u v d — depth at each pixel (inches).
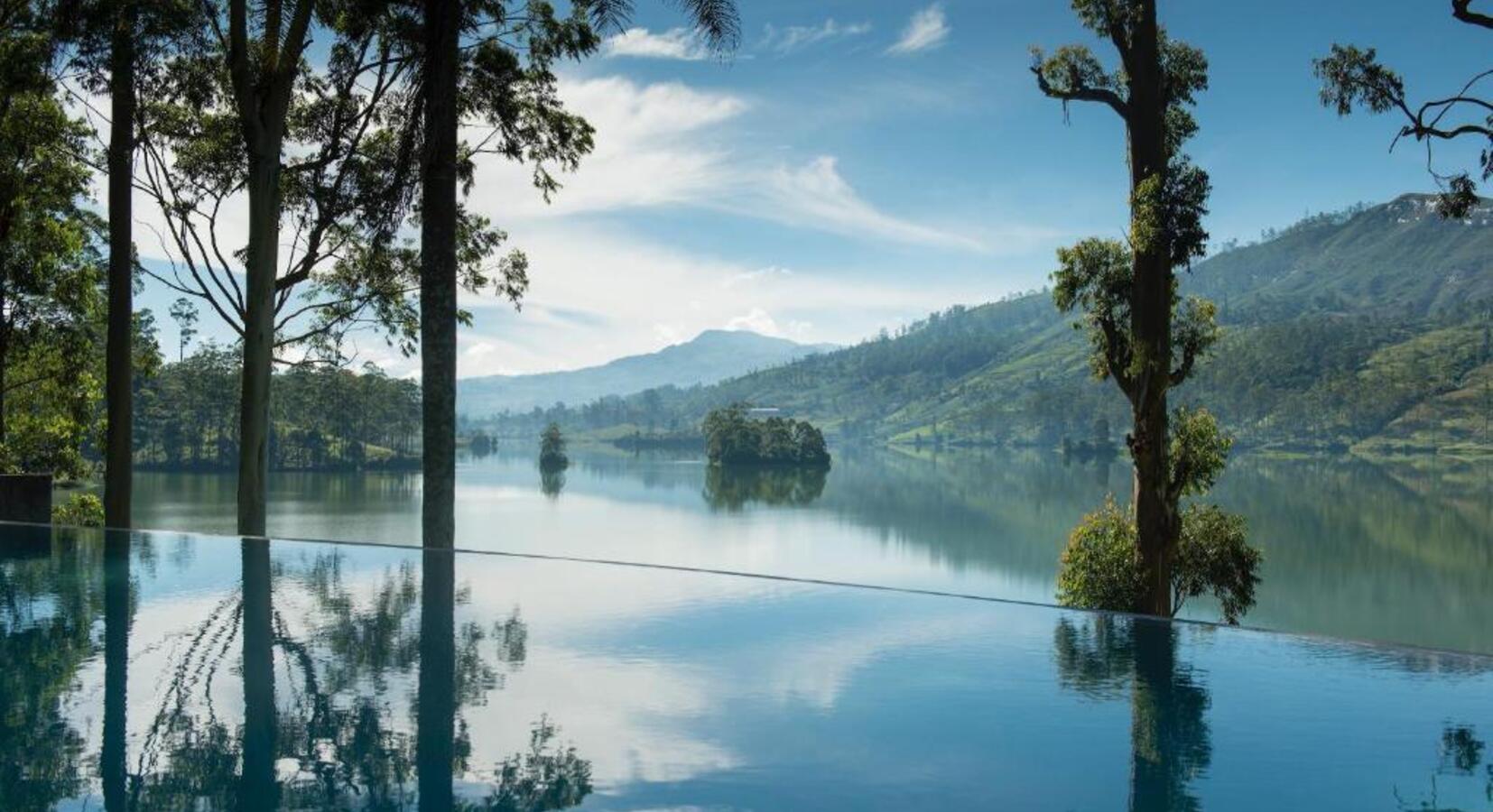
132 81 557.0
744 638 205.0
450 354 438.0
